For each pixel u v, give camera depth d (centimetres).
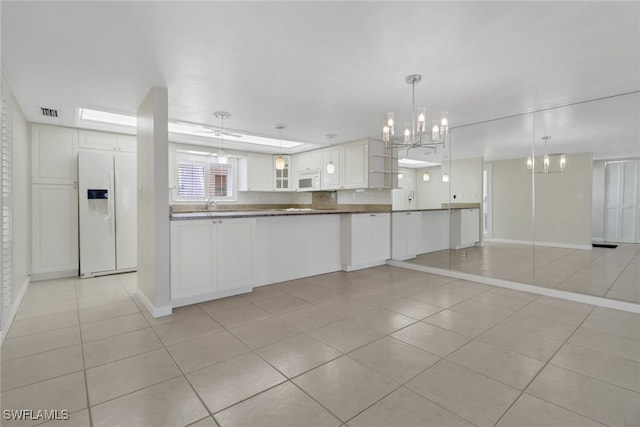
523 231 400
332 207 633
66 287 379
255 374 188
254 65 244
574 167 366
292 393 169
